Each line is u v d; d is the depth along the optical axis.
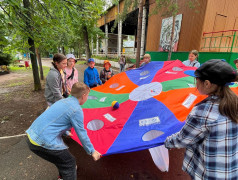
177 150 2.84
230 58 6.85
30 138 1.47
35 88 7.18
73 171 1.70
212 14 7.77
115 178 2.21
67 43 6.02
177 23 9.16
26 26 4.36
